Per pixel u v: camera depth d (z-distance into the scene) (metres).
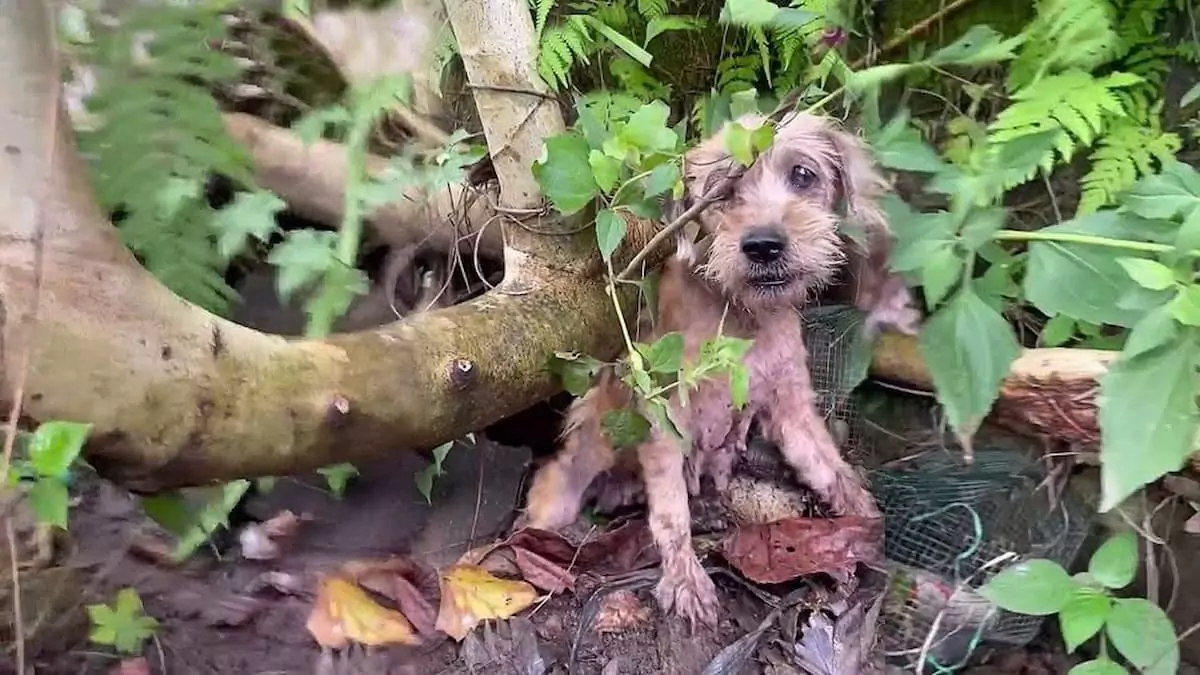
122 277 0.43
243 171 0.71
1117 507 0.54
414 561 0.69
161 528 0.69
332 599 0.64
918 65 0.60
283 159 0.83
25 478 0.48
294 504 0.76
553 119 0.60
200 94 0.68
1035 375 0.54
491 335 0.57
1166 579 0.58
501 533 0.73
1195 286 0.44
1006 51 0.56
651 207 0.56
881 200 0.63
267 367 0.48
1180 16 0.61
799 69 0.71
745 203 0.64
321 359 0.50
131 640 0.58
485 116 0.60
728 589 0.65
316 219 0.86
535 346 0.58
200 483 0.48
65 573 0.63
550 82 0.64
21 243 0.41
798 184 0.64
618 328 0.64
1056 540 0.60
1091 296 0.48
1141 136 0.58
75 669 0.58
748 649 0.59
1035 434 0.57
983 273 0.60
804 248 0.61
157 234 0.65
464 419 0.56
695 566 0.64
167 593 0.65
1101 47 0.57
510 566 0.67
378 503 0.76
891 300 0.65
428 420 0.54
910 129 0.59
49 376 0.41
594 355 0.63
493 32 0.59
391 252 0.82
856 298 0.66
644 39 0.79
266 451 0.48
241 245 0.73
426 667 0.60
